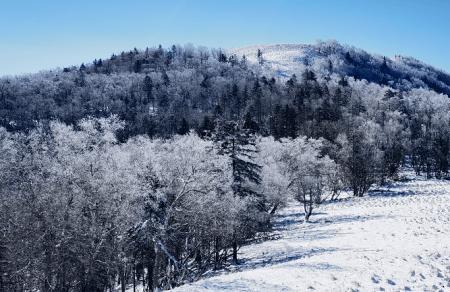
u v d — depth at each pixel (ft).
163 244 93.25
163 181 97.25
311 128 380.37
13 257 91.81
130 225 93.86
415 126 535.60
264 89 599.57
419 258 58.34
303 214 220.02
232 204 111.24
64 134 96.78
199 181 100.68
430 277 46.37
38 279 95.20
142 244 95.96
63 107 612.70
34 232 92.48
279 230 172.35
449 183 320.09
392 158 355.77
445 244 69.97
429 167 381.40
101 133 101.60
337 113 455.22
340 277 50.24
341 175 271.90
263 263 108.78
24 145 100.42
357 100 580.30
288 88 591.37
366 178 290.76
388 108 600.80
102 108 616.80
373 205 210.59
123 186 93.97
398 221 122.11
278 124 395.14
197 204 103.04
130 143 155.12
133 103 650.43
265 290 46.52
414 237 85.30
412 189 283.79
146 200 93.76
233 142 128.36
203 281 54.08
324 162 215.92
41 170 96.78
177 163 102.58
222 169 111.86
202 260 128.06
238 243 136.56
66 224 91.15
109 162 99.55
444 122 554.87
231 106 546.67
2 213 94.27
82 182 94.38
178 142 141.49
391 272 50.29
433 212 130.52
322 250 98.58
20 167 96.07
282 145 210.79
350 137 312.50
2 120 498.69
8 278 96.78
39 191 93.35
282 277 53.16
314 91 559.79
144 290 109.60
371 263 58.13
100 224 93.76
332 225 157.28
